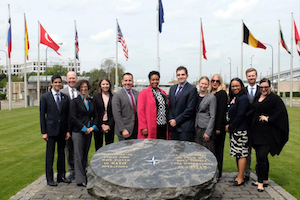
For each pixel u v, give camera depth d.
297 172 5.57
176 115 5.08
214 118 4.89
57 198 4.27
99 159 3.99
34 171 5.75
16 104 34.03
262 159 4.54
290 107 23.00
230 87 5.00
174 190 3.21
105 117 5.44
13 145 8.32
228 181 5.03
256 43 18.56
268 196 4.31
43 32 18.92
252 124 4.67
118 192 3.27
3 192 4.61
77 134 4.84
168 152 4.23
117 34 20.97
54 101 4.79
